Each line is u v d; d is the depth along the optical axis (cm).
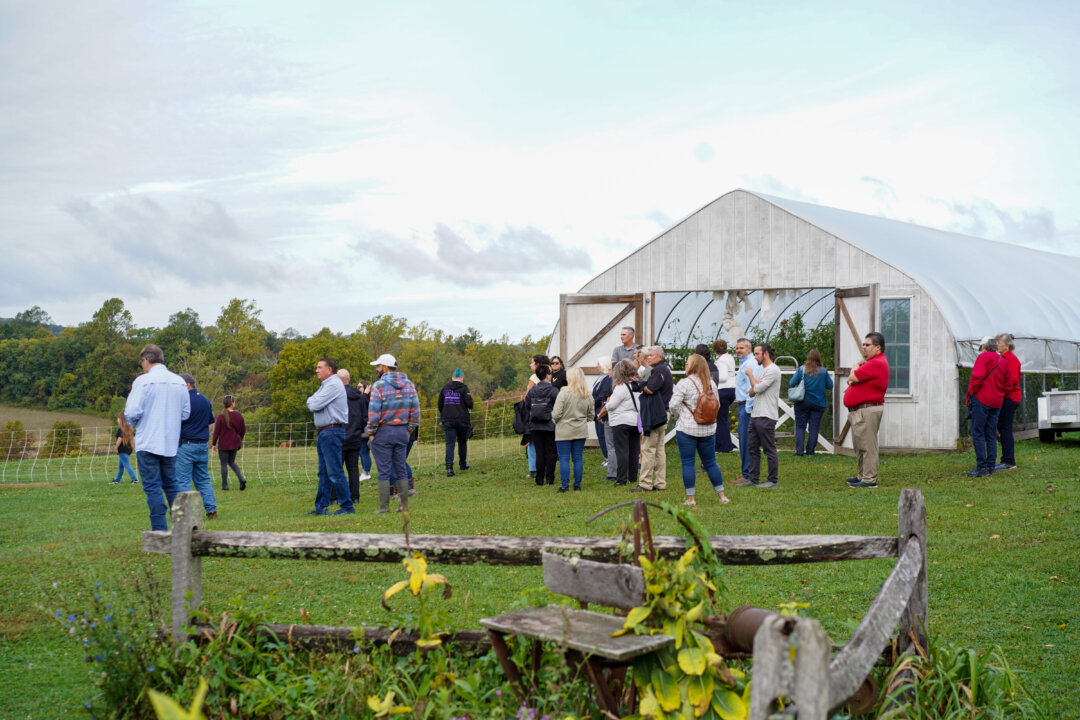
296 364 5700
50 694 454
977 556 742
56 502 1431
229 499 1441
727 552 416
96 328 7350
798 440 1599
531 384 1405
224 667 408
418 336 7344
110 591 614
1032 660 498
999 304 1717
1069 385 1953
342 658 421
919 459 1455
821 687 243
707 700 312
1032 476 1189
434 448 2311
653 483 1214
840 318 1653
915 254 1758
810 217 1700
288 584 689
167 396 905
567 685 344
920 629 421
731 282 1747
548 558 388
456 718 364
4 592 662
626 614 368
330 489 1166
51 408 7138
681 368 2000
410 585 394
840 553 420
